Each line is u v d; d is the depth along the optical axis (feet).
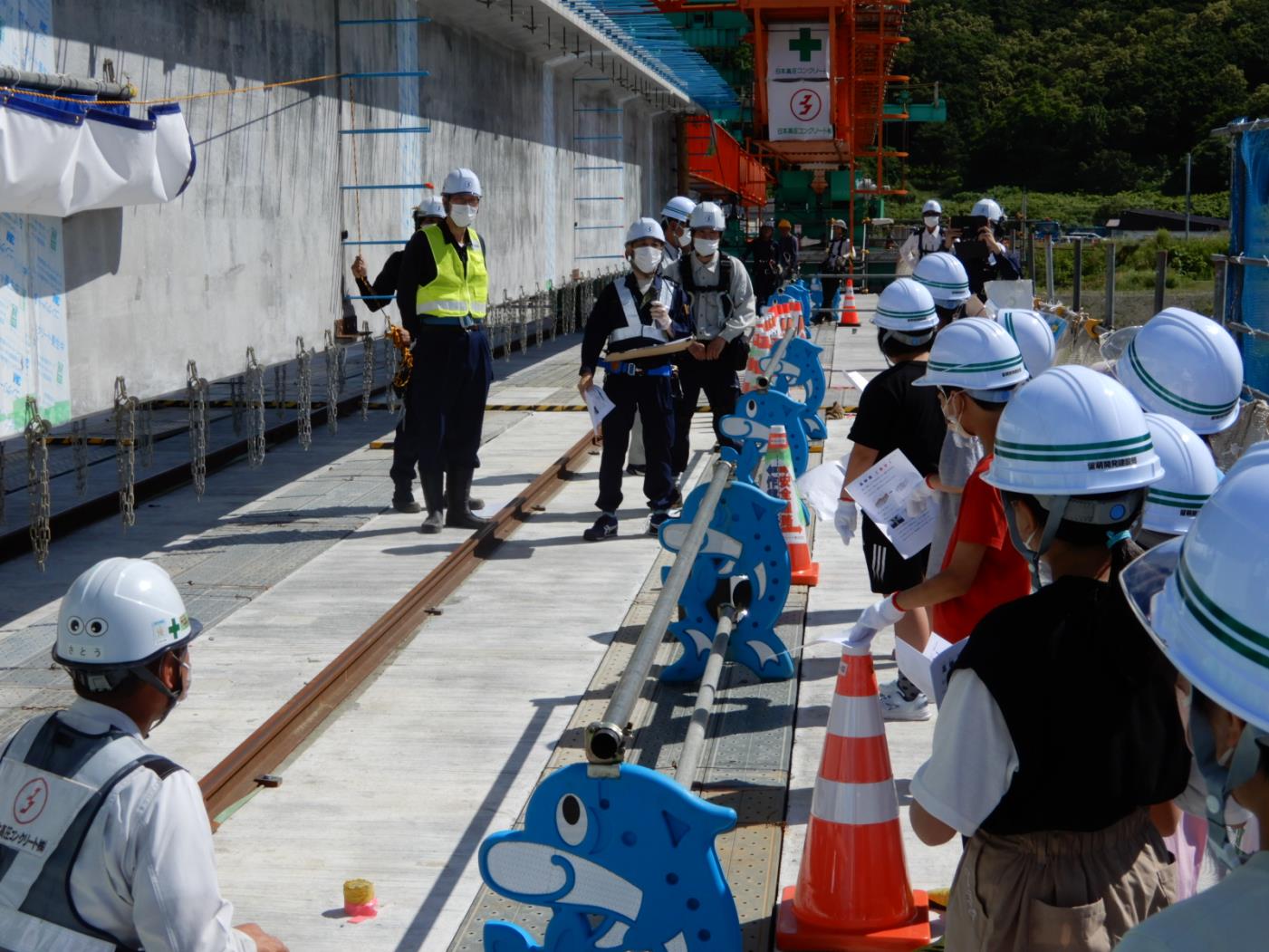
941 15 359.05
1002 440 8.51
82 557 28.76
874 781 12.97
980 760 7.89
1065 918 7.83
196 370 27.91
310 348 34.22
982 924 8.09
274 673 21.22
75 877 7.75
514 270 60.75
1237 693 4.51
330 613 24.52
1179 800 8.46
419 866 15.02
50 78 21.62
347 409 48.83
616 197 88.28
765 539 20.35
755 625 20.65
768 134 104.88
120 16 24.32
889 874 12.94
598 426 29.63
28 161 21.08
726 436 25.25
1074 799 7.81
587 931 10.01
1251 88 326.85
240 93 29.58
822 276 87.92
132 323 25.66
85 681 8.14
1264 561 4.50
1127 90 325.01
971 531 11.87
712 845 9.73
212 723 19.15
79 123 22.31
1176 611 4.89
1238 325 29.17
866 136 130.31
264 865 15.08
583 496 35.55
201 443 28.35
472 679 21.20
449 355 30.07
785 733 18.74
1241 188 30.01
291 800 16.83
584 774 9.84
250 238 30.42
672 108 105.29
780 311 55.62
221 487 36.29
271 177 31.50
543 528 31.91
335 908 14.08
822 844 13.05
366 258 38.40
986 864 8.11
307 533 30.91
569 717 19.47
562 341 77.41
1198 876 10.47
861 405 17.66
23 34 21.27
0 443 24.64
